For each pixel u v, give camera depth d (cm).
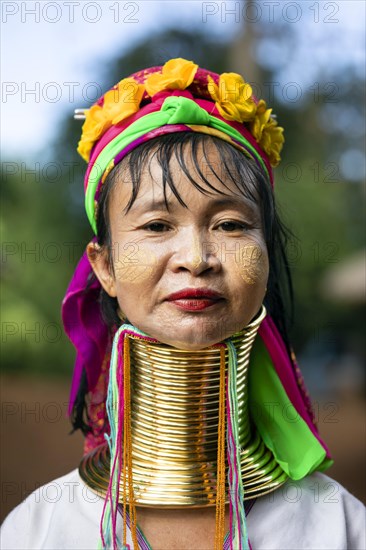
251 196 150
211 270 142
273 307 182
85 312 183
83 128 172
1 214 1191
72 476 175
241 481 147
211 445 157
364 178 1284
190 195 142
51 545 157
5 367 1194
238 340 155
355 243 1227
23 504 174
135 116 157
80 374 189
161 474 154
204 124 151
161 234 145
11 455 770
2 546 168
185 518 153
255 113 162
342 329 1226
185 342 142
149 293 144
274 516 157
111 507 147
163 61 194
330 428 945
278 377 174
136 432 160
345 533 158
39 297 1183
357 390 1210
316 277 1092
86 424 190
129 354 156
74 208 1195
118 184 151
